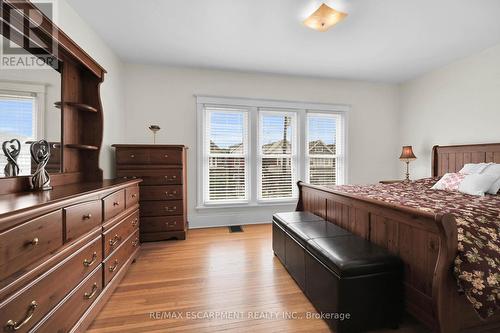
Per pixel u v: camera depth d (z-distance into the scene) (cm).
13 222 88
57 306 115
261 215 397
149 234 302
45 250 107
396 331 145
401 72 389
